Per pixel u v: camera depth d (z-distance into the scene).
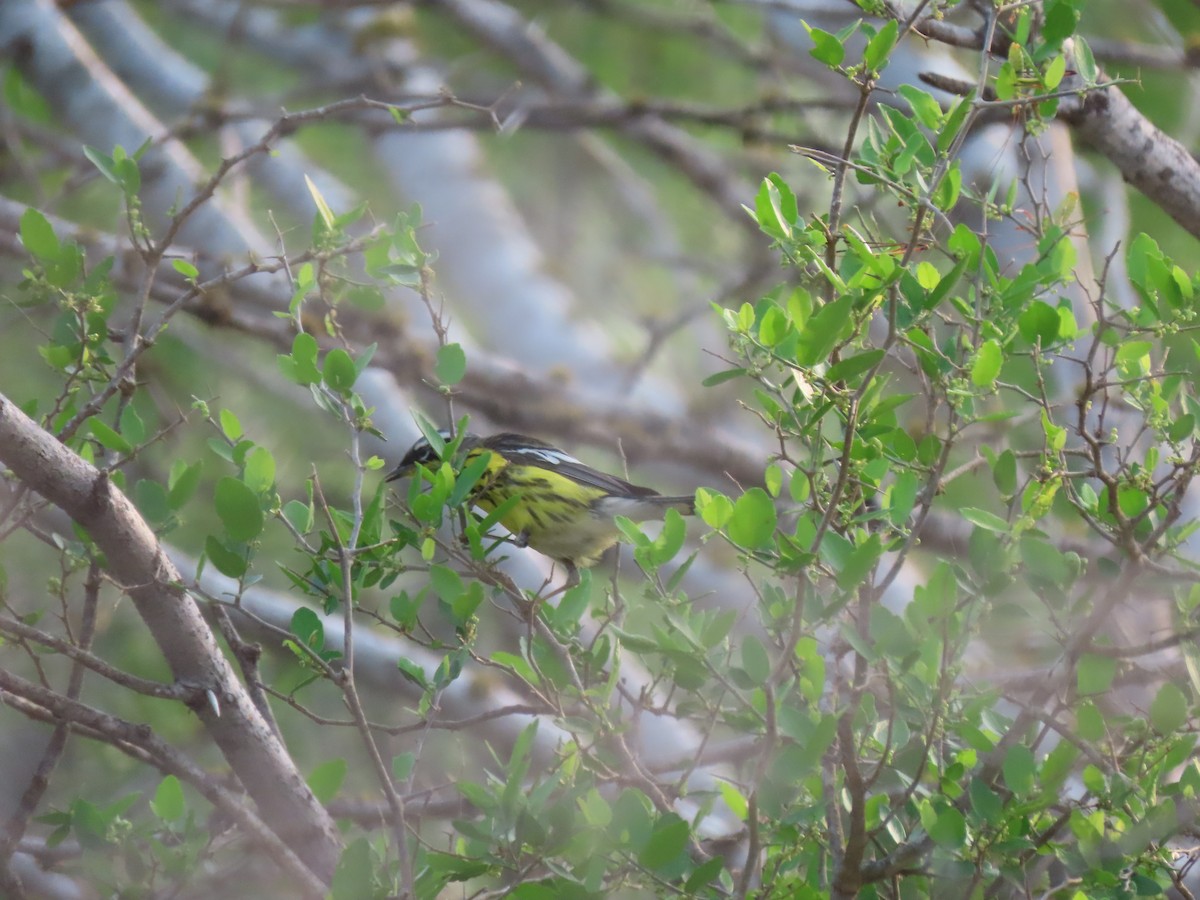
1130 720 7.96
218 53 24.72
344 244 8.82
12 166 19.67
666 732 13.92
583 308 24.75
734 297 20.27
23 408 9.49
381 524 8.38
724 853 8.90
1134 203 17.64
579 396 18.25
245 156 9.02
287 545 16.28
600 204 25.94
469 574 8.38
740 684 7.21
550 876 7.46
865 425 7.39
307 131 23.34
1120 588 7.37
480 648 15.60
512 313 22.27
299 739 15.09
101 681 15.20
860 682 8.01
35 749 13.84
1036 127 8.70
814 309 7.38
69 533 14.80
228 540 8.13
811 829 7.48
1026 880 7.23
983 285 8.20
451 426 8.41
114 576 9.14
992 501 13.13
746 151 23.53
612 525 13.25
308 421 17.97
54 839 9.10
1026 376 11.81
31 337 16.09
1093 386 7.78
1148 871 7.21
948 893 7.91
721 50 24.33
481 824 7.23
